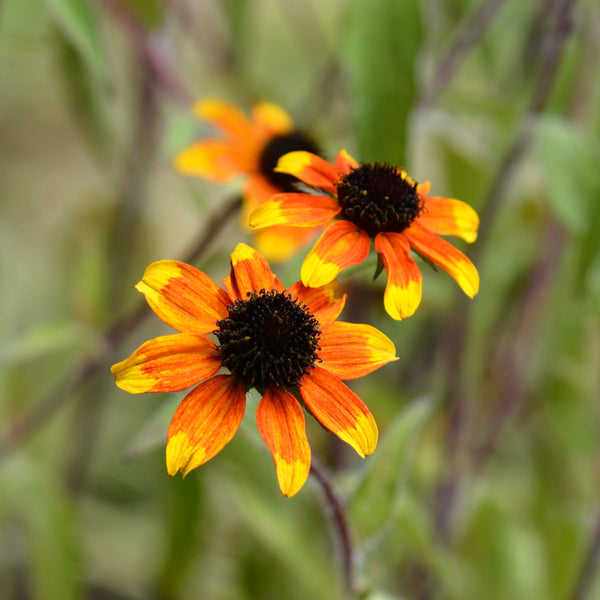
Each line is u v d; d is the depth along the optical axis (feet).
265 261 1.44
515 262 1.82
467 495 1.83
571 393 1.83
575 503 1.99
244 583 1.94
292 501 1.91
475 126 1.77
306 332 1.42
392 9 1.54
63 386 1.79
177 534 1.77
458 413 1.74
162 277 1.42
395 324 1.78
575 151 1.62
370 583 1.52
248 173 1.63
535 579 1.86
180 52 1.98
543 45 1.72
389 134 1.55
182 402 1.40
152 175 2.02
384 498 1.51
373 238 1.45
